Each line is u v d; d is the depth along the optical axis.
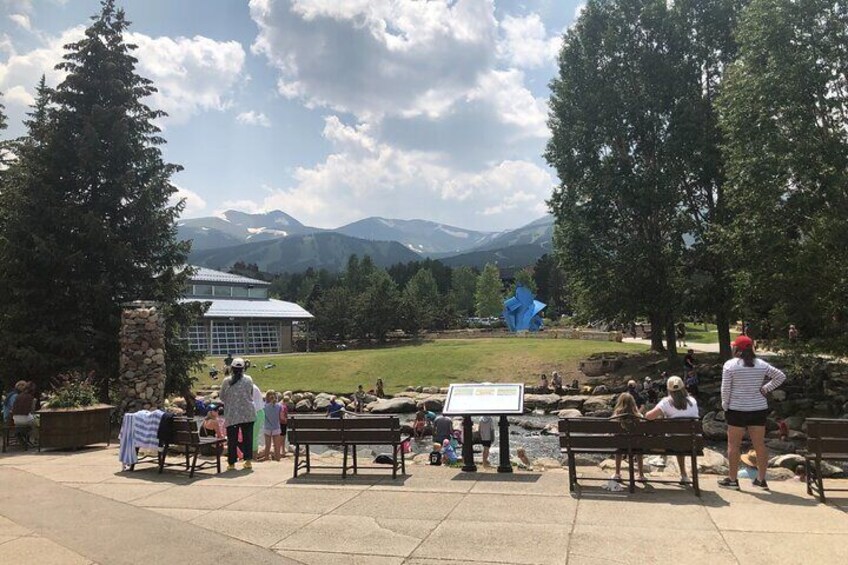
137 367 18.70
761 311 28.72
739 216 26.45
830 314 24.41
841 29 24.27
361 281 114.88
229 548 6.39
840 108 24.33
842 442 7.80
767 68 24.53
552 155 40.44
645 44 37.38
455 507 7.95
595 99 37.09
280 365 46.62
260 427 12.77
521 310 82.69
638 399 31.36
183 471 10.85
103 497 8.82
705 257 34.28
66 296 21.48
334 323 78.81
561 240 40.28
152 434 10.83
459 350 48.41
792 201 24.45
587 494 8.47
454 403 10.54
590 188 38.31
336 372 43.88
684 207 36.69
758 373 8.49
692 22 36.19
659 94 35.94
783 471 10.43
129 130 23.34
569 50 39.50
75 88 23.11
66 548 6.43
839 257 23.30
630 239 37.88
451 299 111.38
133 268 22.86
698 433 8.26
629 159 37.66
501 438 10.35
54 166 21.98
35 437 15.02
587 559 5.86
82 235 21.42
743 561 5.71
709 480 9.30
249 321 71.00
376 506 8.09
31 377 20.34
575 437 8.72
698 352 43.91
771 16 24.39
